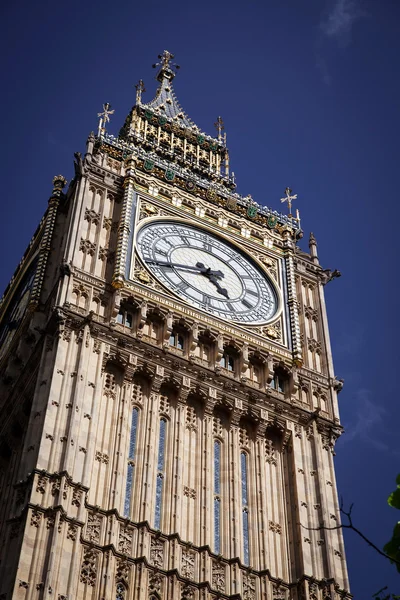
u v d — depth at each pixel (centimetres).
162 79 7750
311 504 4688
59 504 3997
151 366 4859
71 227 5341
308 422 5041
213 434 4809
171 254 5500
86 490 4147
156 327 5059
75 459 4256
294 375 5194
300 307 5728
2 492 4809
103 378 4731
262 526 4531
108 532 4094
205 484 4550
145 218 5606
